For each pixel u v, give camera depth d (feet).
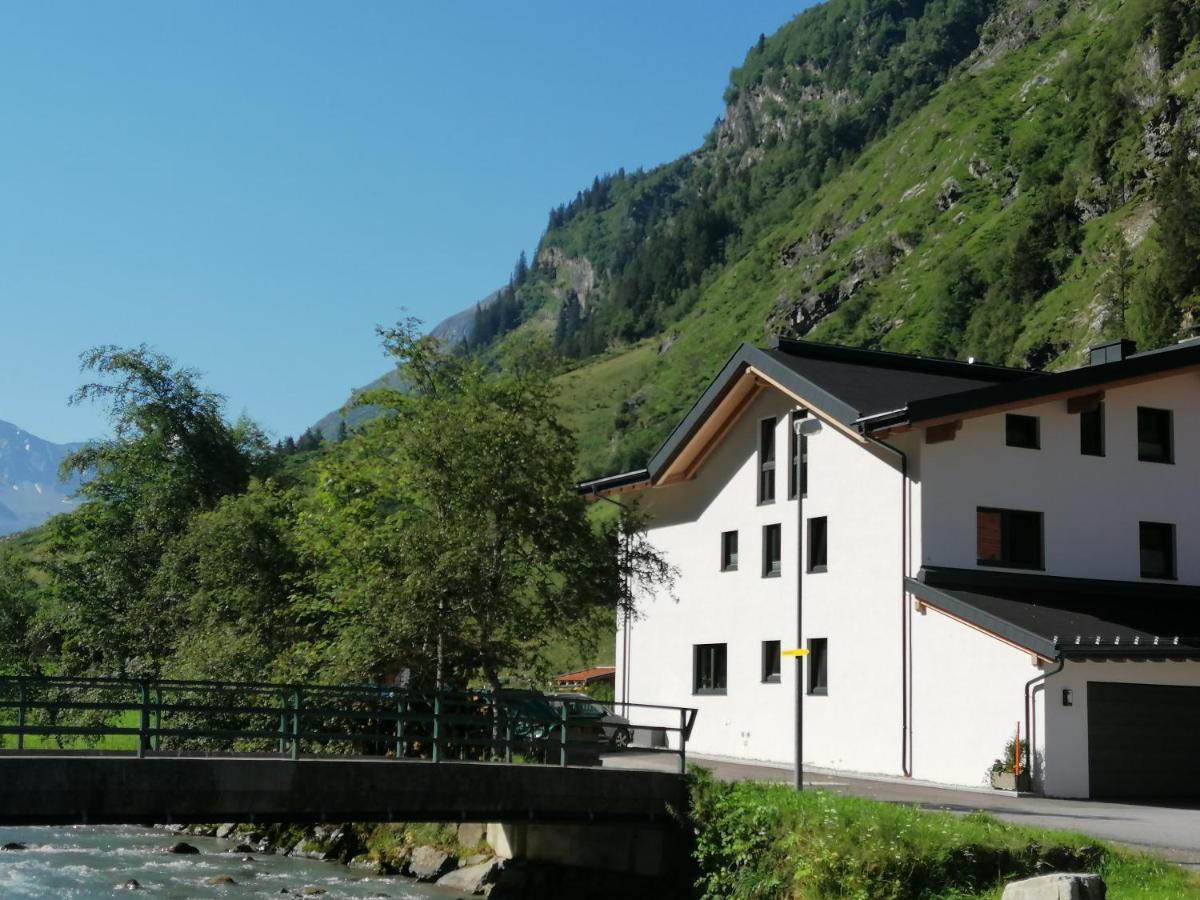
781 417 118.21
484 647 82.94
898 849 55.16
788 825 60.70
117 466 157.79
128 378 160.25
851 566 107.14
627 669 136.36
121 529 153.89
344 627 90.63
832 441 110.83
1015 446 104.01
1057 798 87.86
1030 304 505.25
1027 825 62.69
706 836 65.98
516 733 86.12
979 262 581.94
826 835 57.62
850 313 624.18
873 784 90.33
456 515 85.05
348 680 86.48
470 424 85.81
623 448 583.17
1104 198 517.55
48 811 55.42
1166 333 363.15
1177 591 107.14
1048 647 86.22
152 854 97.35
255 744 104.68
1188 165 471.62
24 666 147.23
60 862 91.81
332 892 78.13
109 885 80.84
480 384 100.73
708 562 126.52
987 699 92.99
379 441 103.60
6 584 150.41
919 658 99.25
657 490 135.74
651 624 133.69
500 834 82.64
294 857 96.99
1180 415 111.55
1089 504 106.01
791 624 114.01
